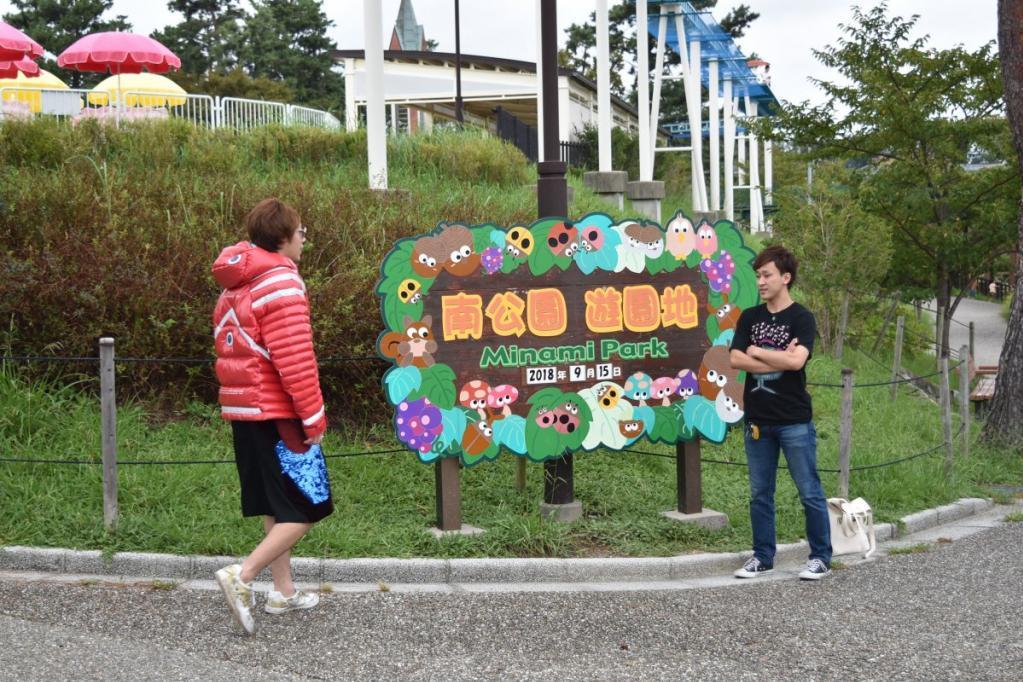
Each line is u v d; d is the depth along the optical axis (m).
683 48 26.12
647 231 6.94
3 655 4.55
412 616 5.28
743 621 5.32
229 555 5.91
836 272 15.41
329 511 5.09
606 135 19.45
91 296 7.76
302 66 52.53
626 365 6.90
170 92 18.12
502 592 5.78
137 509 6.35
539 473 7.69
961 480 8.79
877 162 15.97
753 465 6.21
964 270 15.87
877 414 11.37
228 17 53.19
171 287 8.10
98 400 7.59
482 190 13.94
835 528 6.52
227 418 5.04
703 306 7.07
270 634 4.95
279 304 4.81
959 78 14.90
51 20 47.16
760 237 30.44
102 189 9.54
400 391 6.39
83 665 4.46
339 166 13.85
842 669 4.62
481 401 6.56
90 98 17.22
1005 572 6.31
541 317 6.70
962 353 9.74
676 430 7.02
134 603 5.32
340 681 4.40
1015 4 9.83
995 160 15.20
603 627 5.20
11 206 8.70
